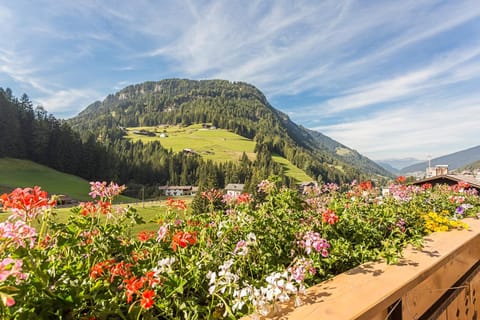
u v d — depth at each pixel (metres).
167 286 1.06
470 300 1.97
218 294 1.16
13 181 45.88
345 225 2.10
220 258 1.46
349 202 2.90
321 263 1.58
